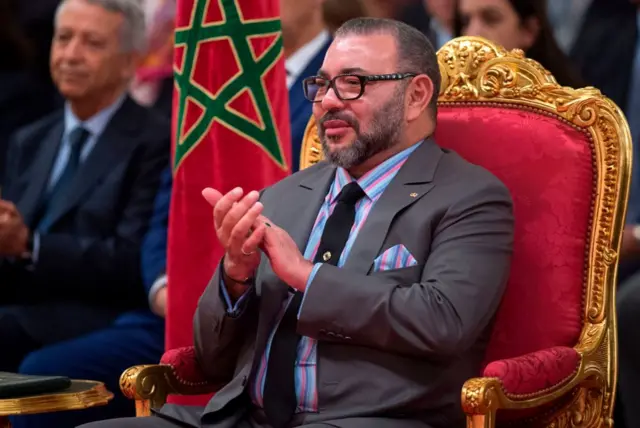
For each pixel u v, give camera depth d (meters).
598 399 6.98
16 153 12.02
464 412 6.48
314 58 10.28
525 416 7.05
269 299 6.89
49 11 14.39
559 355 6.59
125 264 10.63
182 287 8.38
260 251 7.21
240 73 8.27
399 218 6.82
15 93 13.96
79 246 10.66
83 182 11.09
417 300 6.31
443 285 6.40
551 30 9.71
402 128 7.07
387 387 6.40
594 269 7.07
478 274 6.50
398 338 6.30
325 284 6.43
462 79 7.80
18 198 11.73
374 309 6.32
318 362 6.58
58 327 10.54
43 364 9.88
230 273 6.84
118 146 11.16
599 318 7.01
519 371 6.25
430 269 6.56
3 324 10.48
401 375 6.42
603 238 7.08
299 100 10.12
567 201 7.13
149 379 7.02
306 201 7.34
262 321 6.86
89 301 10.78
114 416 10.07
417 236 6.72
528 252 7.16
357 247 6.75
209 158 8.34
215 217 6.65
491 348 7.16
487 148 7.49
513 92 7.59
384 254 6.71
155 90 14.23
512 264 7.18
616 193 7.07
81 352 10.01
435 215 6.75
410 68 7.05
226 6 8.28
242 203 6.52
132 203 10.95
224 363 7.24
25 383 6.40
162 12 14.38
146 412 7.04
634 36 11.43
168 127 11.38
